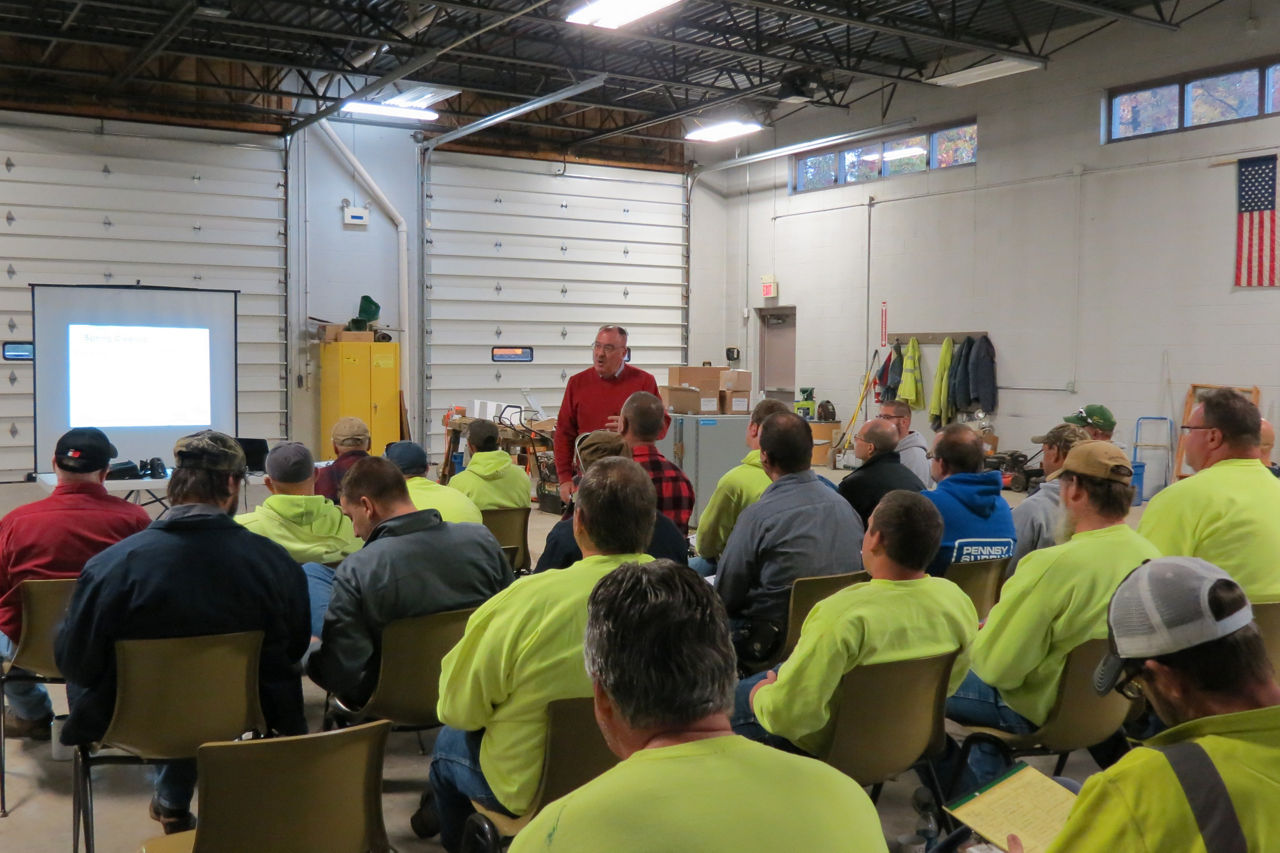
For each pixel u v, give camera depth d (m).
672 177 13.98
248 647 2.38
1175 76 9.29
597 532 1.98
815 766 1.07
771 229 13.77
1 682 2.91
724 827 0.96
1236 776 1.02
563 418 4.73
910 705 2.23
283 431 11.51
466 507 3.66
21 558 2.93
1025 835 1.48
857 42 10.66
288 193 11.35
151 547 2.31
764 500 3.04
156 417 8.49
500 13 7.63
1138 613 1.13
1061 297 10.31
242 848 1.75
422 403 12.38
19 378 10.17
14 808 2.96
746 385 8.20
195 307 8.62
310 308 11.60
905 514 2.16
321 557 3.46
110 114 10.38
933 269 11.65
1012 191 10.73
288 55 10.05
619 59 11.13
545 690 1.95
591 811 0.96
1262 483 2.61
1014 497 9.94
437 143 11.87
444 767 2.28
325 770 1.80
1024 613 2.31
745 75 11.31
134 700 2.31
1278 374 8.67
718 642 1.06
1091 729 2.42
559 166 13.10
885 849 1.06
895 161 12.07
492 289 12.74
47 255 10.21
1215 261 9.05
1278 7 8.55
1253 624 1.09
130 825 2.87
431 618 2.56
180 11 7.87
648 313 13.92
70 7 8.79
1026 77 10.52
